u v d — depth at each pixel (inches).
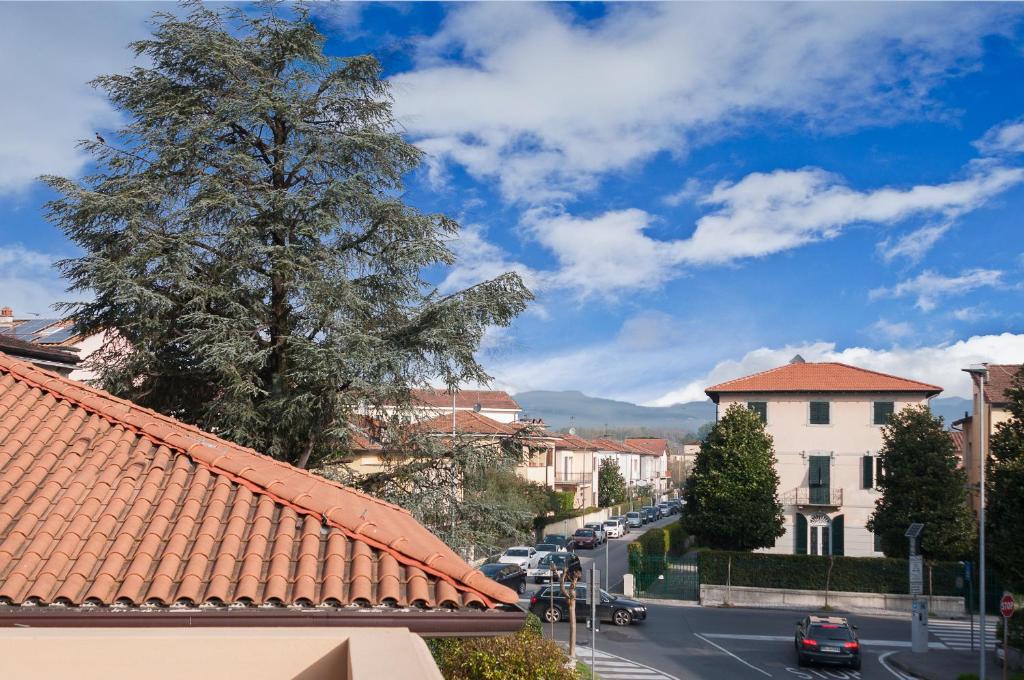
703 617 1269.7
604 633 1114.1
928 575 1352.1
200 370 636.1
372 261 665.0
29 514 299.0
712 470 1533.0
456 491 669.9
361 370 601.3
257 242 614.9
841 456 1788.9
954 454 1390.3
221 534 304.5
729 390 1843.0
